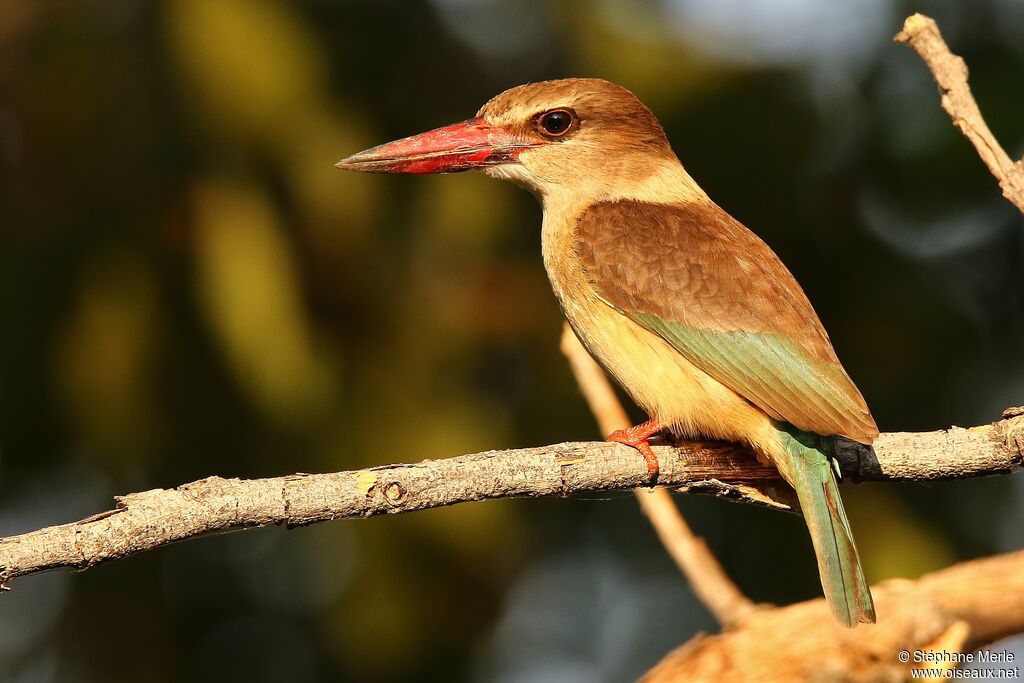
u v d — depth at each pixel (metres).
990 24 10.68
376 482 6.90
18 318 10.40
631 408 11.55
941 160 10.55
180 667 11.24
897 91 10.90
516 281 10.85
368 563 10.32
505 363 11.09
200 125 10.12
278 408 9.84
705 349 8.57
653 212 9.46
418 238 10.72
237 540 11.35
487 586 10.62
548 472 7.45
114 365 10.09
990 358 10.95
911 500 10.70
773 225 10.87
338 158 10.27
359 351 10.48
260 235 9.99
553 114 9.88
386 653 10.34
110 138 10.55
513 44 11.46
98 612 11.29
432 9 11.33
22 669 11.48
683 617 11.71
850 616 7.14
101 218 10.45
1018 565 7.25
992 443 7.83
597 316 9.05
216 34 9.88
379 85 11.18
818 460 8.06
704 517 11.17
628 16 10.87
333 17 11.13
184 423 10.40
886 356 10.78
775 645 7.08
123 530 6.44
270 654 11.23
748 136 10.68
